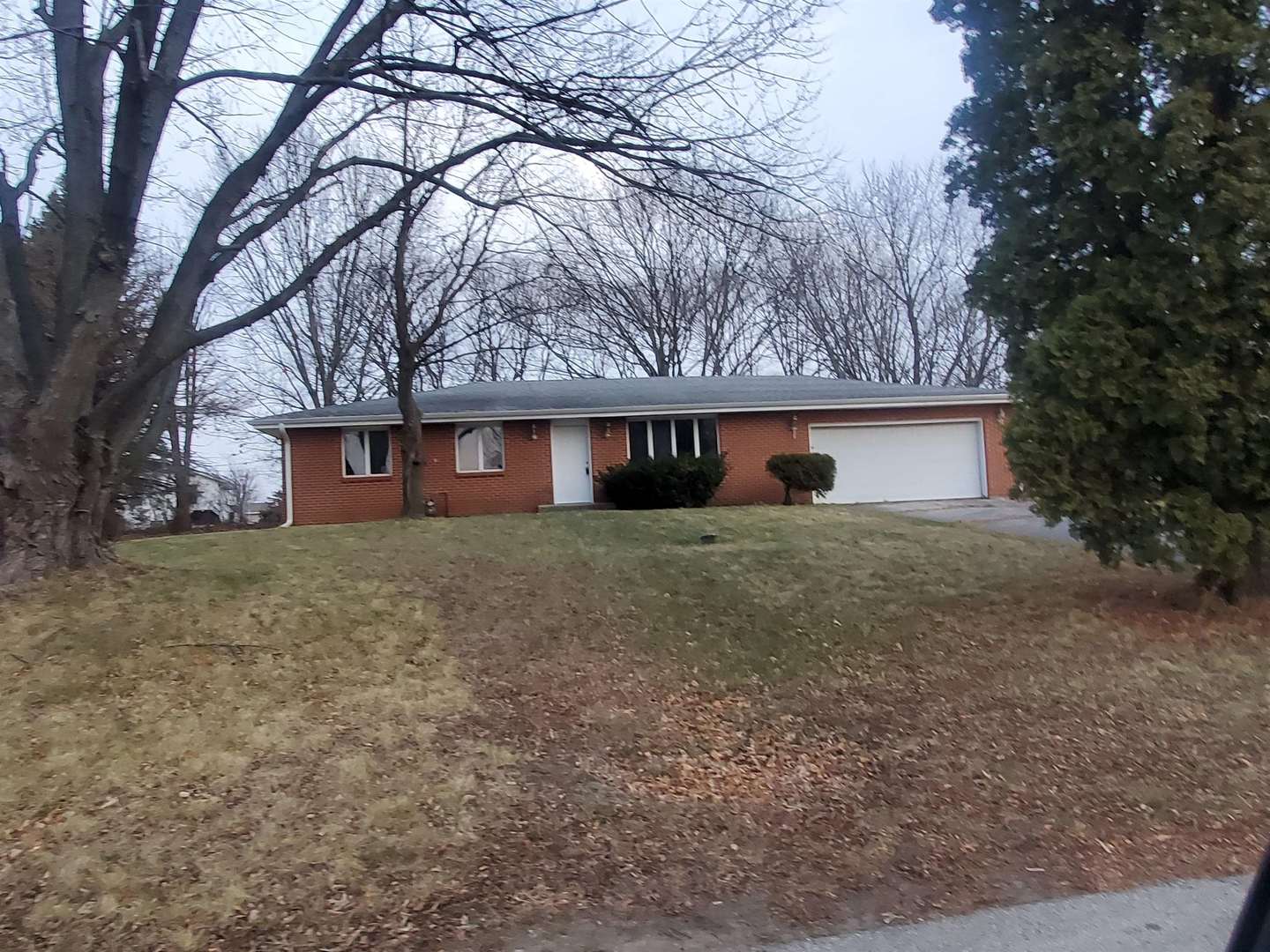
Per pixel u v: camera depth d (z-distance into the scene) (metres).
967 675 7.75
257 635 8.45
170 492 31.67
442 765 5.93
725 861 4.80
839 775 6.05
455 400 22.08
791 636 9.16
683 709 7.44
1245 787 5.57
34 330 9.84
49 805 5.19
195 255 9.80
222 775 5.61
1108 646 8.18
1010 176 9.27
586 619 9.81
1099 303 8.27
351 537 14.62
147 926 4.05
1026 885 4.52
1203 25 7.75
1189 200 7.92
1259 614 8.77
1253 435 7.88
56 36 9.42
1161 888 4.45
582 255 15.06
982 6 9.23
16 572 9.32
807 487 21.08
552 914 4.23
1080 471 8.52
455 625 9.38
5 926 4.07
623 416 21.50
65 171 10.50
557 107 9.74
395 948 3.94
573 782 5.82
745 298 32.81
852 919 4.19
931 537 14.07
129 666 7.40
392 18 9.53
